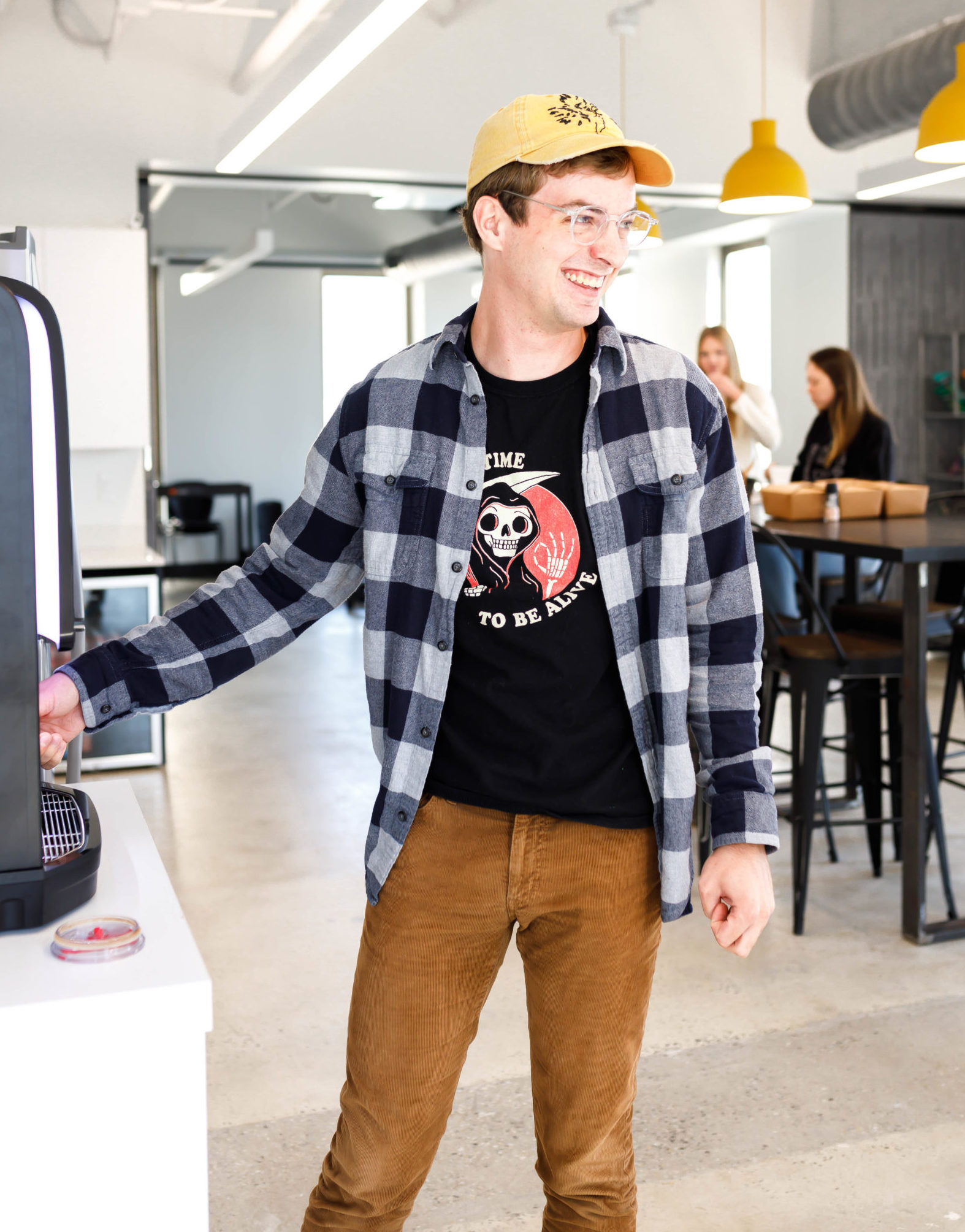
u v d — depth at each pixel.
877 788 3.69
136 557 5.18
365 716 6.01
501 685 1.33
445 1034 1.39
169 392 12.66
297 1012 2.78
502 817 1.34
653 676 1.34
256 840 4.07
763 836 1.34
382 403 1.36
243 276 12.80
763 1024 2.71
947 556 3.04
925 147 4.21
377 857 1.39
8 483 1.01
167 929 1.07
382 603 1.37
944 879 3.28
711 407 1.36
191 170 6.38
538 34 6.59
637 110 6.80
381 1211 1.43
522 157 1.23
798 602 4.75
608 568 1.32
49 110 5.95
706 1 6.79
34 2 5.84
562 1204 1.43
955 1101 2.37
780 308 9.15
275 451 13.09
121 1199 0.97
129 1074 0.96
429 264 11.66
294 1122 2.30
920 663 3.10
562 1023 1.38
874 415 5.19
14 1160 0.94
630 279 11.57
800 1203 2.04
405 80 6.46
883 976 2.96
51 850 1.12
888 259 8.19
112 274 5.53
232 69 6.15
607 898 1.34
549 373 1.34
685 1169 2.15
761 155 4.88
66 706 1.31
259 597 1.44
